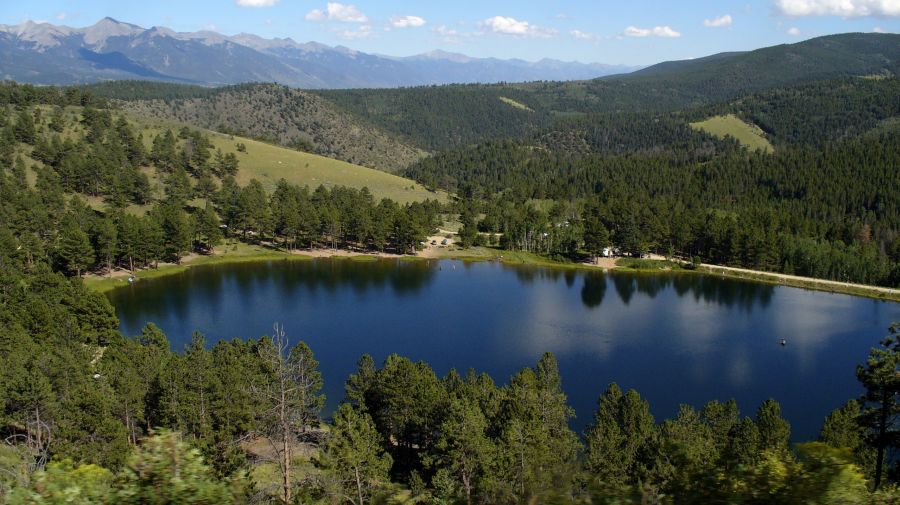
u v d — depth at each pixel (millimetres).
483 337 97188
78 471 12336
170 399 45750
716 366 85438
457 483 35219
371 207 173625
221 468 35531
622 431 48469
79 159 157500
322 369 80562
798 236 159625
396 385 50406
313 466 38625
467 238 169125
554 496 13914
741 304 121625
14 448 33781
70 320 68500
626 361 87000
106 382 47500
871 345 95250
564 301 122125
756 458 13234
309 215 155750
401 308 114125
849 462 12227
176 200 157750
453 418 38656
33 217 121062
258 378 49031
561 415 47406
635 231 159000
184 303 112125
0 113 172375
